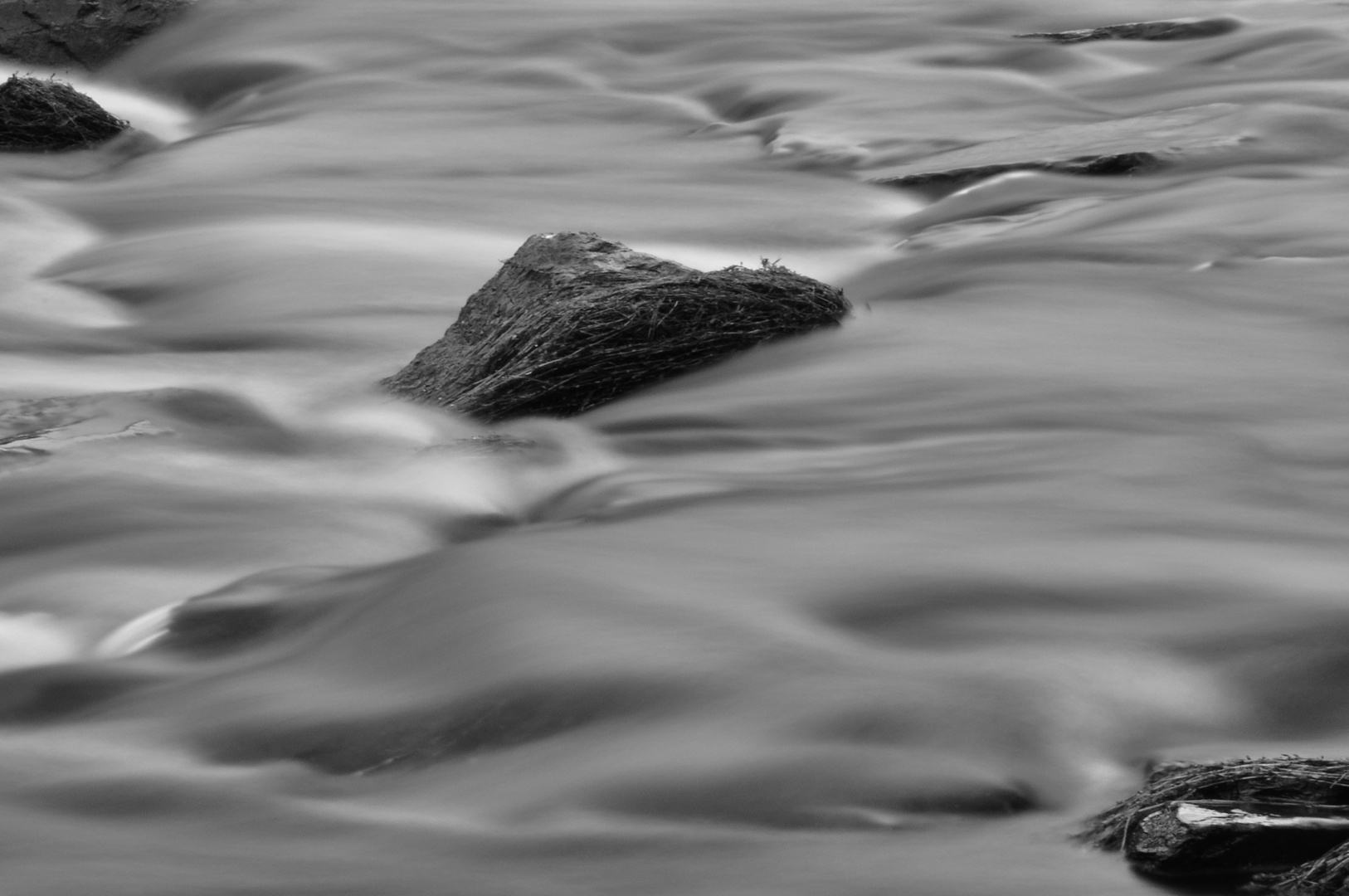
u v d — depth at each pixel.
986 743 7.60
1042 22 37.81
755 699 7.98
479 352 15.18
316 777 7.88
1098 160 23.52
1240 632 8.85
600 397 14.46
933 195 24.14
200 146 30.06
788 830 7.02
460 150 28.86
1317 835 6.49
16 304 19.72
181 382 16.66
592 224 23.33
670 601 9.20
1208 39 34.16
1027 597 9.30
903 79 32.56
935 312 17.11
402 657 8.95
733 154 27.86
